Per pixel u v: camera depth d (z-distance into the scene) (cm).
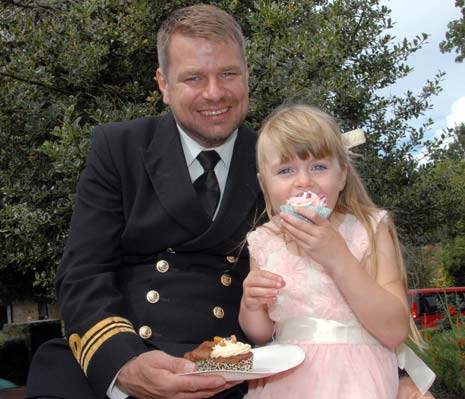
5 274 668
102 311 243
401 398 255
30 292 694
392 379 243
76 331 244
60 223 500
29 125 517
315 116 263
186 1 530
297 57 486
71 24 518
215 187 277
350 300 232
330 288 249
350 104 546
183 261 268
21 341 726
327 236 230
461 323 805
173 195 265
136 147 279
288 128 256
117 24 529
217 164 281
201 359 223
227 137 273
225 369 218
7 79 534
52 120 521
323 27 508
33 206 507
